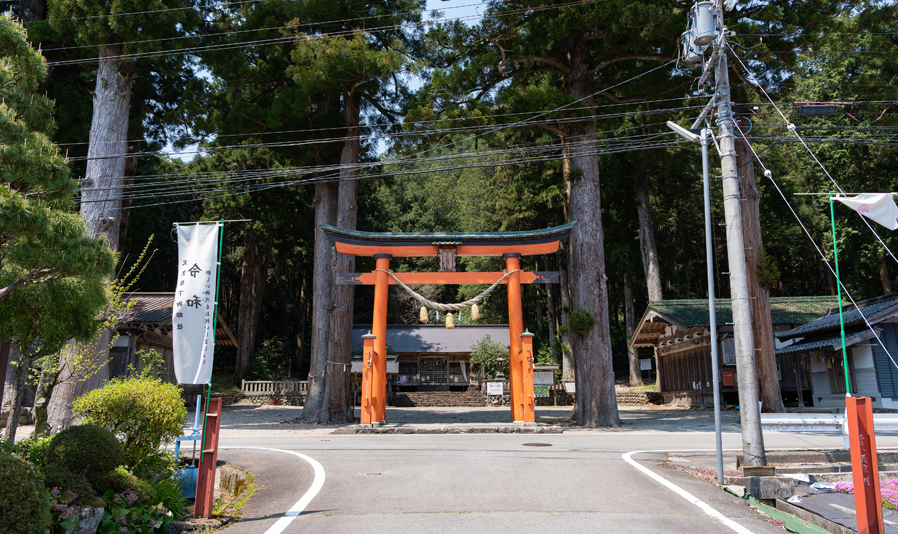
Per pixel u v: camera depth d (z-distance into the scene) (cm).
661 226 3534
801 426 854
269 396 2612
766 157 3088
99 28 1331
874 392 1716
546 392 2798
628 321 3069
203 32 1952
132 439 639
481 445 1032
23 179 495
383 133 2019
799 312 2388
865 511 452
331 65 1572
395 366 2811
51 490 445
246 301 3116
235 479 755
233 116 1698
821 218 3044
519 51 1594
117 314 960
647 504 549
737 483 648
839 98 2341
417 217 5075
